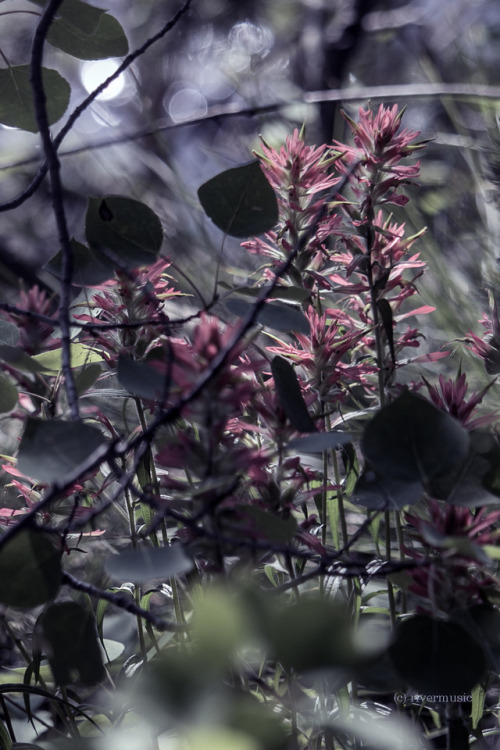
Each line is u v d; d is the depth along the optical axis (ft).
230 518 4.68
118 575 4.57
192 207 8.71
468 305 6.92
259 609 4.44
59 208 4.91
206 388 4.62
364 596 5.49
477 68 10.18
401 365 5.48
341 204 5.37
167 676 4.42
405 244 5.41
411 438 4.74
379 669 4.87
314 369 5.32
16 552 4.68
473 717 5.18
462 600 4.80
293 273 5.35
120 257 4.92
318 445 4.75
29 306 5.44
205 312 4.86
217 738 4.41
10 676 5.73
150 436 4.67
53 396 5.30
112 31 5.33
